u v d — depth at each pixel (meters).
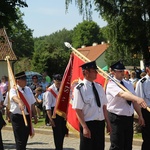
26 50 65.81
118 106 6.75
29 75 28.06
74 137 11.53
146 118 7.64
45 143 10.79
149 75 7.75
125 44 25.80
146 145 7.76
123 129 6.77
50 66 48.28
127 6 24.73
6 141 11.32
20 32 65.06
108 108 6.82
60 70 48.91
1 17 21.45
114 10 24.77
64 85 7.12
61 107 7.21
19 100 7.81
